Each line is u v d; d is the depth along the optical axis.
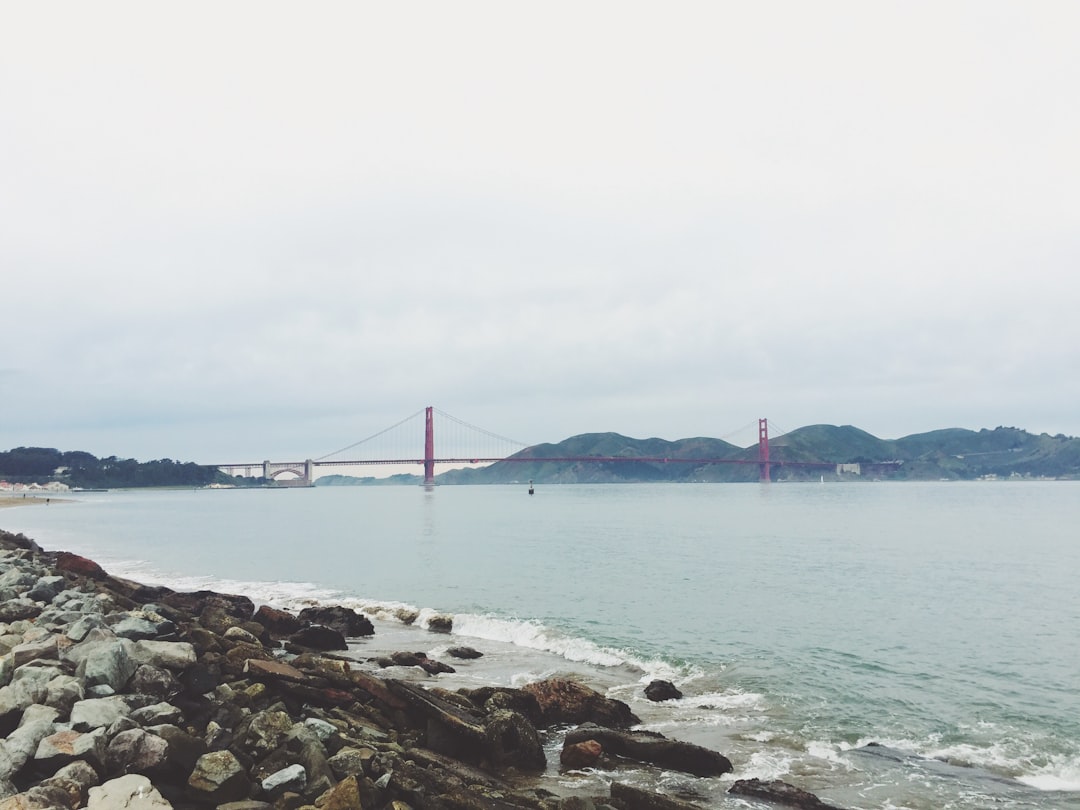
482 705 12.89
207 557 44.41
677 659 19.11
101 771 7.88
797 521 75.94
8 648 12.18
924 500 128.88
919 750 12.71
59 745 8.00
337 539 57.25
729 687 16.62
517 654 19.64
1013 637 22.06
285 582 33.44
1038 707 15.34
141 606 19.36
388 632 22.50
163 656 11.15
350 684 12.35
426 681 16.31
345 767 8.89
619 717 13.68
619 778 10.85
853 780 11.27
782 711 14.86
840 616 25.19
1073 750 12.80
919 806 10.32
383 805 8.50
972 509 98.44
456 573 36.34
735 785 10.58
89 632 12.79
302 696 11.84
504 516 88.88
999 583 33.00
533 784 10.48
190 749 8.34
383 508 118.25
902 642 21.30
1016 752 12.68
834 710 14.98
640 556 43.78
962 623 24.11
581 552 46.19
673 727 13.73
